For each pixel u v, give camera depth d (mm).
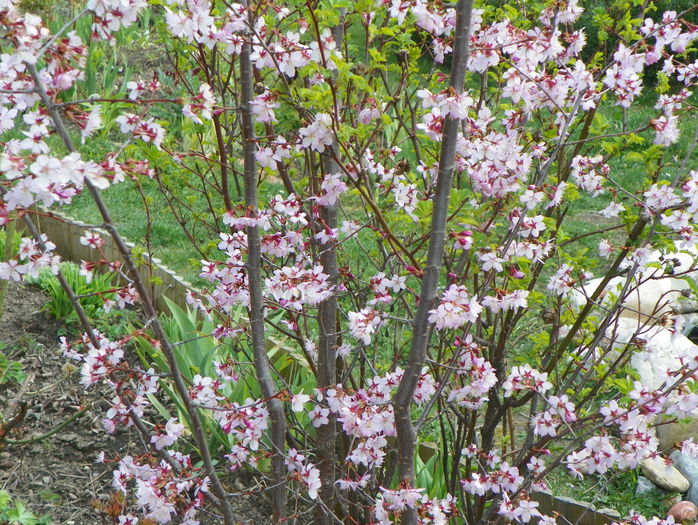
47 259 2369
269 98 2287
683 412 2309
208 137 6590
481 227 2566
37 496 3463
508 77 2445
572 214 7152
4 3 1686
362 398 2361
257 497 3578
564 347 2896
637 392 2264
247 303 2727
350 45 3146
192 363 4082
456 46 2000
